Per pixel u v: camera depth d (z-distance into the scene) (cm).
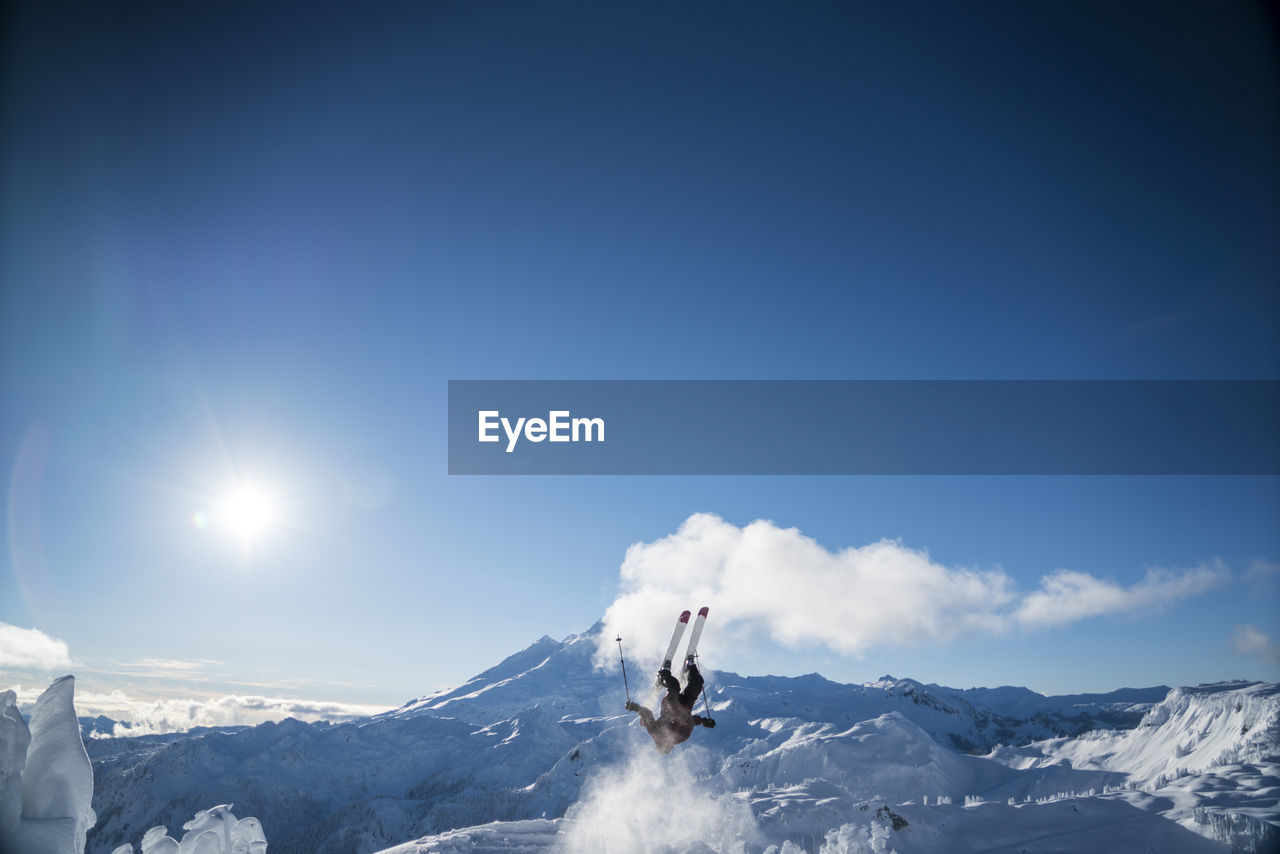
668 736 1747
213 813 2258
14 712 1260
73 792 1288
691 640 1795
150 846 2078
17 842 1195
